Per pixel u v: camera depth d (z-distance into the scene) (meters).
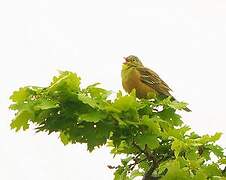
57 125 9.21
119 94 9.34
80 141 9.27
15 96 9.12
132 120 9.27
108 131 9.09
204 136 10.17
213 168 9.52
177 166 9.00
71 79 9.03
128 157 11.50
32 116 9.02
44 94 9.09
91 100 8.85
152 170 10.66
